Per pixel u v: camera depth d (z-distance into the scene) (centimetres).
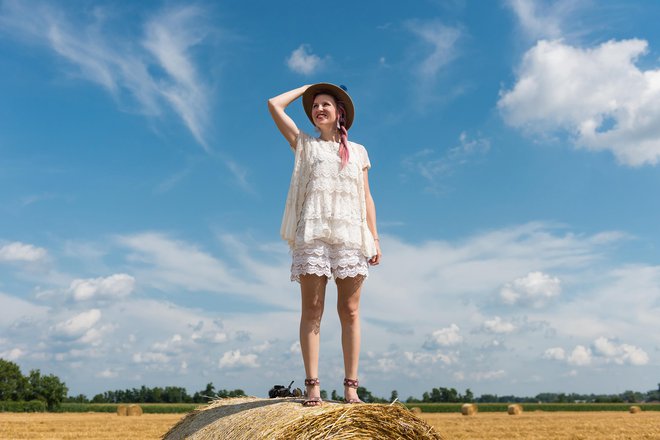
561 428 2755
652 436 2222
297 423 489
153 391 10750
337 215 498
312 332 507
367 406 512
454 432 2544
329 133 533
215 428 573
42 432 2539
